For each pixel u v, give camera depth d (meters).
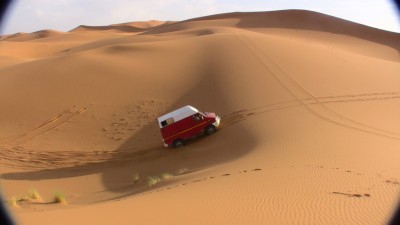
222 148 24.55
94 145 29.23
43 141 30.02
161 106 34.09
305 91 33.59
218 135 26.95
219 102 33.03
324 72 38.66
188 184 15.73
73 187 21.77
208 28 82.25
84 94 36.66
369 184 13.27
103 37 143.25
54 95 36.56
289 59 41.75
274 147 21.23
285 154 19.42
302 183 13.70
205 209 11.34
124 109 34.09
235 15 109.56
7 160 26.84
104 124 32.12
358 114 28.25
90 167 25.53
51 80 39.00
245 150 22.67
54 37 149.12
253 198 12.15
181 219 10.50
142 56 46.00
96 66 41.78
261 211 10.85
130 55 46.56
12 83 38.84
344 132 23.59
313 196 12.01
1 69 48.25
